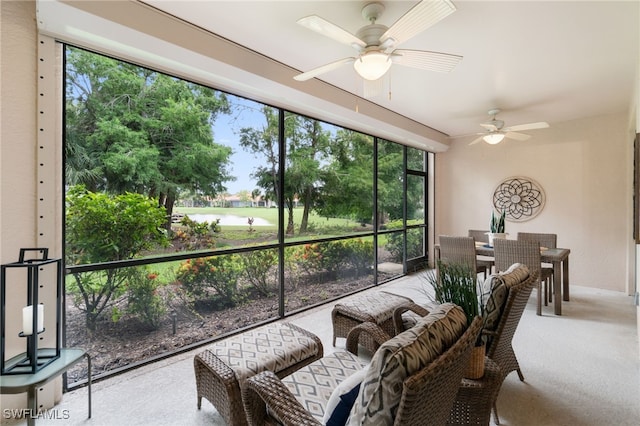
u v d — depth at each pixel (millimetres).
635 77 3074
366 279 4812
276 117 3520
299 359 1913
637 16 2154
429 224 6211
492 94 3689
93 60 2262
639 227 2377
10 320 1832
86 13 1802
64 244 2123
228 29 2361
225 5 2076
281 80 2904
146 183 2547
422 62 2123
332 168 4270
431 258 6195
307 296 3926
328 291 4203
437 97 3801
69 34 2006
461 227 6008
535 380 2248
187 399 2041
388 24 2285
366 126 4371
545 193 5109
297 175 3789
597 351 2678
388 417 844
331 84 3416
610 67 2959
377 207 5008
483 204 5754
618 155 4516
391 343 911
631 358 2553
